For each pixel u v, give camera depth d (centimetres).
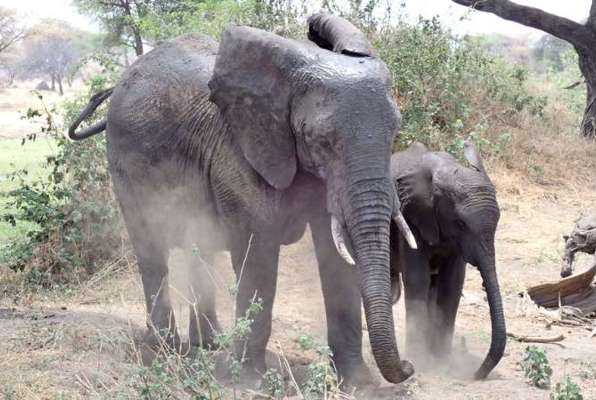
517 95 1786
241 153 688
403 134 1376
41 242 1105
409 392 671
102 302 976
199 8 1684
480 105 1680
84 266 1098
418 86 1469
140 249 814
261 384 676
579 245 1016
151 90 778
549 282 994
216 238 754
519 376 741
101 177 1161
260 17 1495
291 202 678
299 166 656
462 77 1664
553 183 1578
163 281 809
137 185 793
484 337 860
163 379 621
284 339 831
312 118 620
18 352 733
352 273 690
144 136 774
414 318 770
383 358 593
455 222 738
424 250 768
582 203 1492
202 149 724
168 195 770
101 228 1111
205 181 726
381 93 616
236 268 702
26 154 2467
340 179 606
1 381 657
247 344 693
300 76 636
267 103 653
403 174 774
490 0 1841
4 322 841
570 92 2216
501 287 1071
